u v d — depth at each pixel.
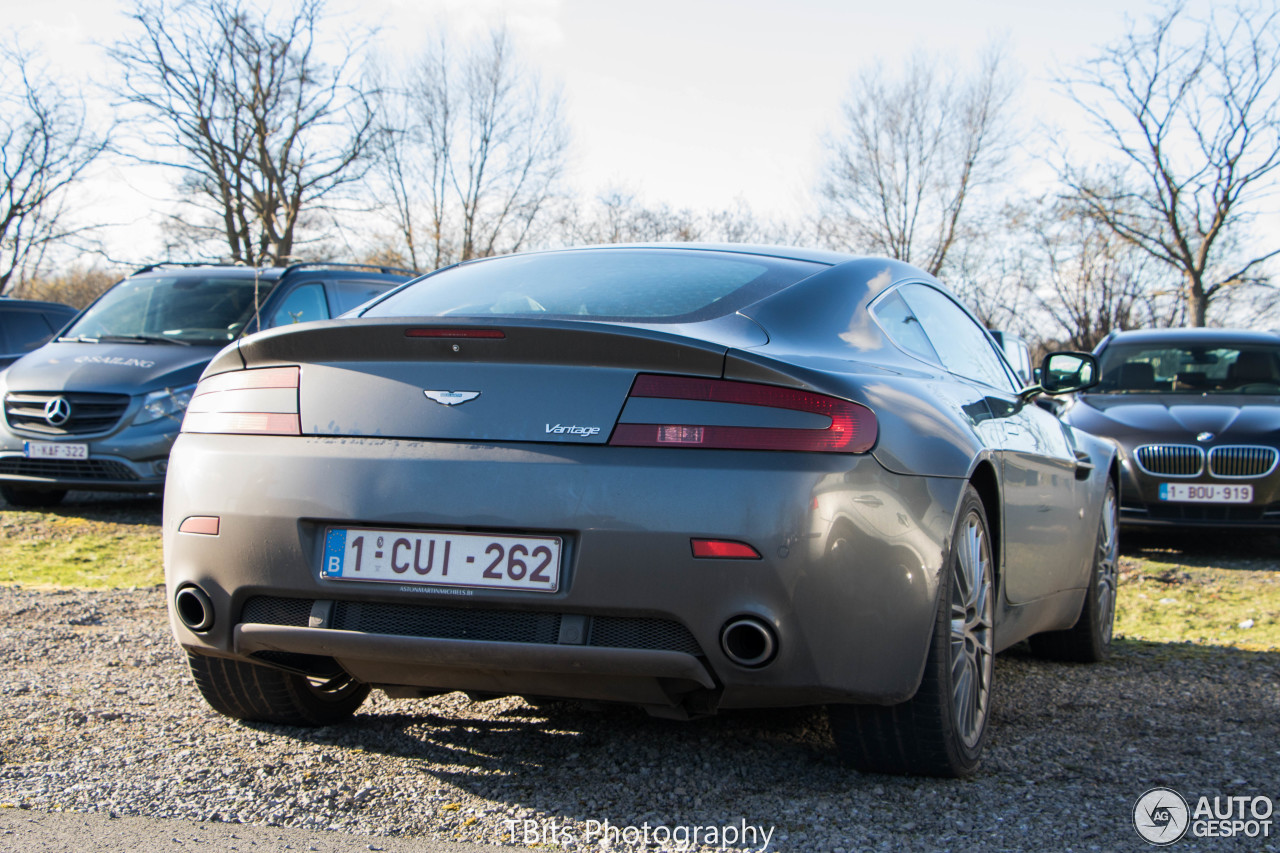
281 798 2.47
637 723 3.15
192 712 3.20
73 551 6.77
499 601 2.31
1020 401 3.66
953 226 34.94
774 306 2.72
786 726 3.13
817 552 2.24
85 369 8.09
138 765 2.69
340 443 2.44
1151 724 3.30
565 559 2.29
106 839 2.21
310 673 2.69
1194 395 8.54
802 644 2.27
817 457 2.28
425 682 2.54
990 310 32.44
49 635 4.26
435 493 2.34
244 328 8.70
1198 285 27.28
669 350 2.29
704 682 2.30
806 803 2.49
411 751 2.86
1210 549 8.10
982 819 2.41
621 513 2.25
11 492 8.53
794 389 2.30
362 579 2.39
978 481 2.91
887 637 2.36
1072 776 2.74
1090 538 4.18
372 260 33.16
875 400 2.43
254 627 2.50
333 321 2.52
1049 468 3.61
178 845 2.18
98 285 35.69
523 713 3.26
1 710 3.14
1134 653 4.64
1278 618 5.74
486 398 2.38
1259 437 7.60
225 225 32.31
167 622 4.62
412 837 2.26
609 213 34.22
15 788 2.49
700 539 2.23
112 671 3.71
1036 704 3.57
